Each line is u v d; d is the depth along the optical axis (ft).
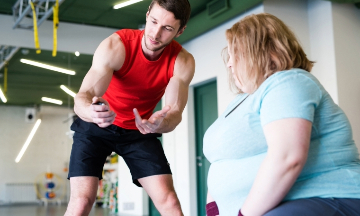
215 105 20.92
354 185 3.98
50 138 46.09
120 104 7.70
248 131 4.33
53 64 28.37
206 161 21.17
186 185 21.70
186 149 21.89
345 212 3.80
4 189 43.98
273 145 3.74
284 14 17.22
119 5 18.62
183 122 22.29
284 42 4.31
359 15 17.38
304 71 4.16
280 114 3.80
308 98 3.89
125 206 26.96
